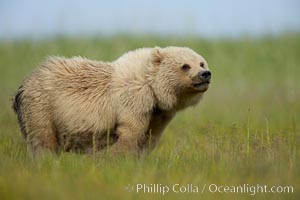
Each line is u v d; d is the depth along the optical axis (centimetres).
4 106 3147
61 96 2141
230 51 5859
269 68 5653
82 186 1628
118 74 2127
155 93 2092
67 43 5756
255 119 3092
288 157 1928
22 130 2231
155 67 2097
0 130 2470
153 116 2145
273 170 1816
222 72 5416
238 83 4919
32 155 2109
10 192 1574
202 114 3328
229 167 1844
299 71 5584
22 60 5697
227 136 2308
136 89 2086
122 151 2055
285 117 3238
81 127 2134
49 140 2167
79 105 2133
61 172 1783
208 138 2275
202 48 5731
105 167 1834
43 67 2189
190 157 2008
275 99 4141
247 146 2077
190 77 2066
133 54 2169
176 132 2720
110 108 2116
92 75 2161
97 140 2159
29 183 1642
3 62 5616
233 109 3591
